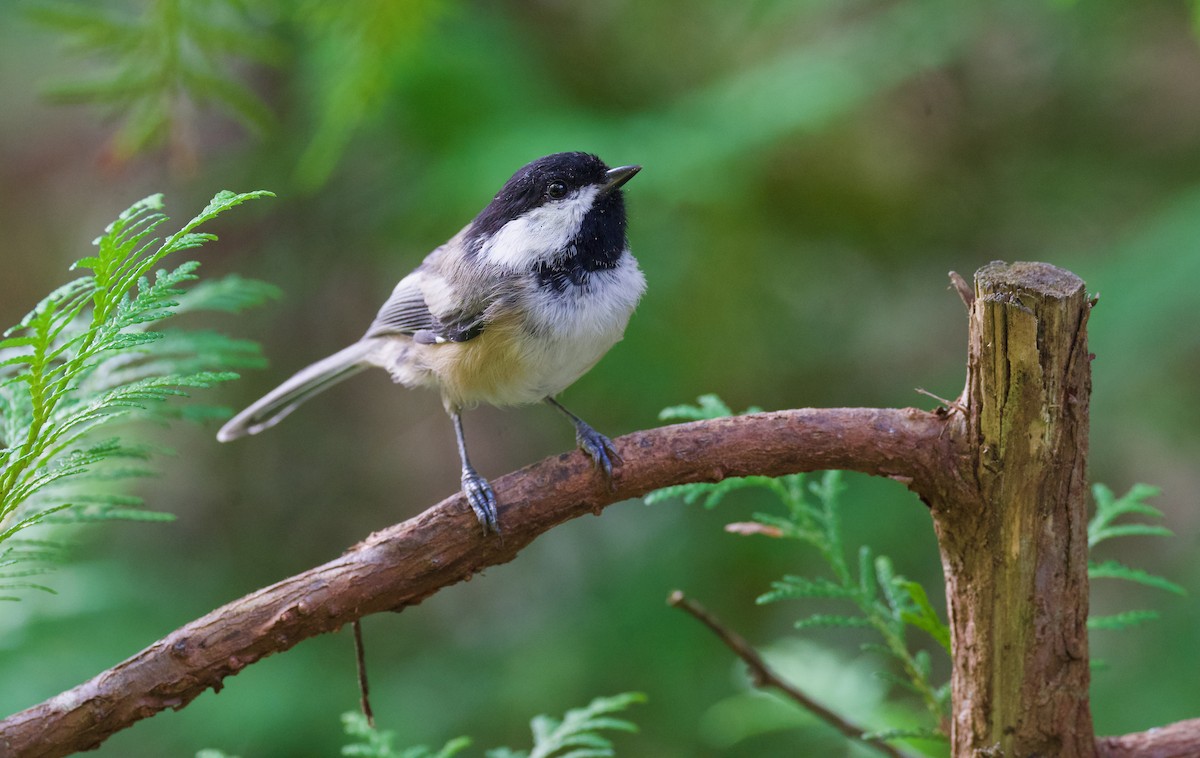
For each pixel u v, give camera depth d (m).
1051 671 4.05
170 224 12.13
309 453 12.98
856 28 11.07
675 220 10.94
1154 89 11.51
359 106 6.98
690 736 10.09
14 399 4.49
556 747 5.38
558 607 11.90
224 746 9.66
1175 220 9.10
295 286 12.50
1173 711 8.82
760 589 10.62
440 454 13.42
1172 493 12.24
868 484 10.67
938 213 11.88
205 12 6.21
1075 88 11.47
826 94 9.77
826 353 11.76
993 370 3.94
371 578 4.05
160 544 12.16
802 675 7.13
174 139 6.54
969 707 4.20
